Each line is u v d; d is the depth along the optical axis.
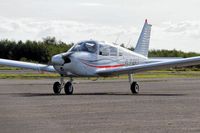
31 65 24.97
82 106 17.08
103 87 31.33
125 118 13.69
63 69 23.47
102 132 11.27
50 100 19.69
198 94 23.88
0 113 14.91
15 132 11.22
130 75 25.48
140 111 15.45
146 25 32.31
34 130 11.50
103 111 15.45
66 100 19.69
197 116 14.15
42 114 14.63
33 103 18.31
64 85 23.88
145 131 11.43
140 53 32.03
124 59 26.78
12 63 25.08
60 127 11.98
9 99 20.28
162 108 16.38
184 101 19.22
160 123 12.70
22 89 28.42
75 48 24.17
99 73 24.70
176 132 11.31
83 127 12.00
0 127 11.93
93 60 24.44
